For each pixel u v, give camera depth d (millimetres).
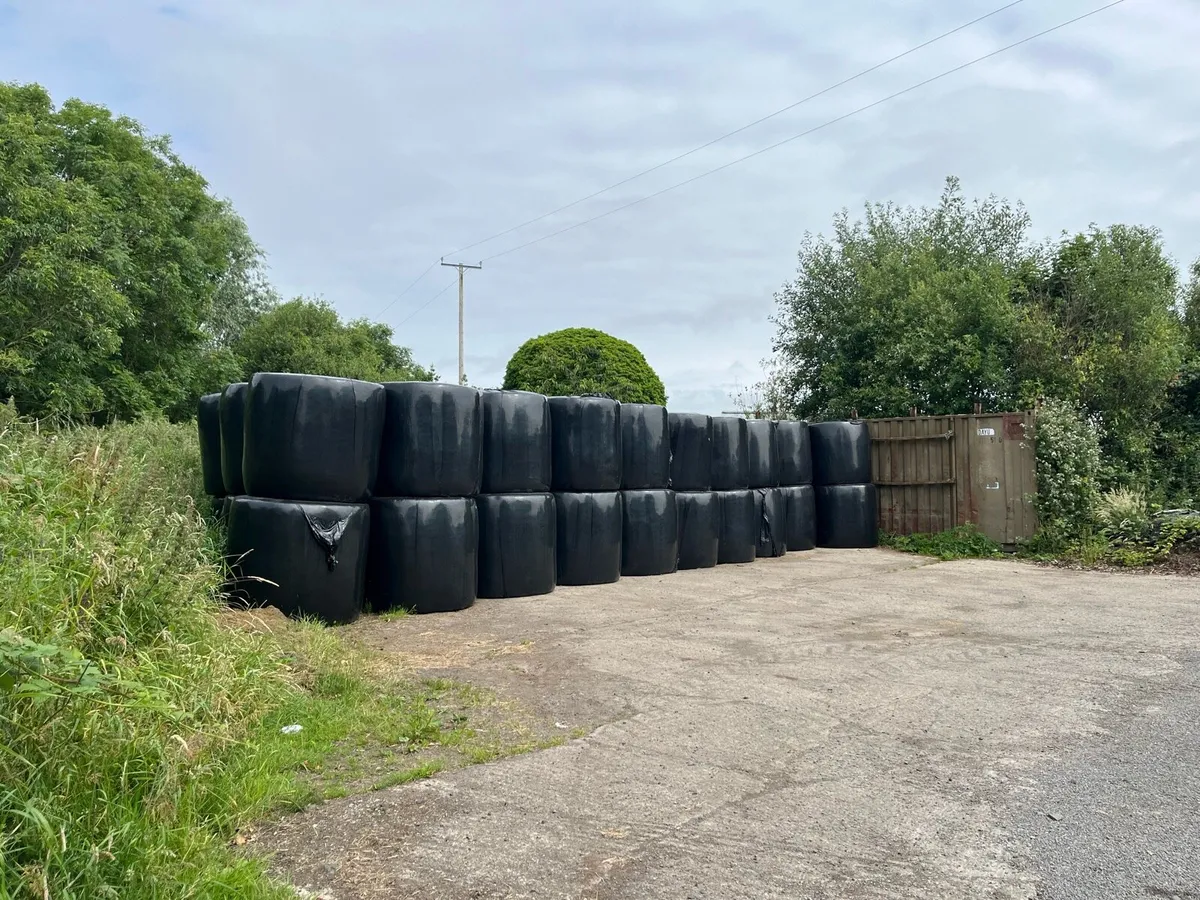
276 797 2828
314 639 4758
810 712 3941
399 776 3080
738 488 9859
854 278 15617
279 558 5758
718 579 8438
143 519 3844
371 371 25703
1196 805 2859
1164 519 9750
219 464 7293
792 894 2299
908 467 11609
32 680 2084
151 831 2283
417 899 2256
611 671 4699
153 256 16812
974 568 9344
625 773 3170
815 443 11633
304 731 3479
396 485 6469
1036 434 10594
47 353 13125
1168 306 13797
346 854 2498
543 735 3617
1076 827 2695
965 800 2922
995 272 13383
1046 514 10492
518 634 5699
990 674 4629
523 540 7207
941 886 2334
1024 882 2350
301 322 26781
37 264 12383
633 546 8547
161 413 15305
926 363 13000
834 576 8672
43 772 2205
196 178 19094
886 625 6023
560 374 16969
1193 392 12438
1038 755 3361
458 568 6535
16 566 2836
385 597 6426
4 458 3773
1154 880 2352
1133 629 5777
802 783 3082
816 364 15797
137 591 3305
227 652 3609
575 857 2504
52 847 1957
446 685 4324
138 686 2492
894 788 3035
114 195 15977
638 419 8586
